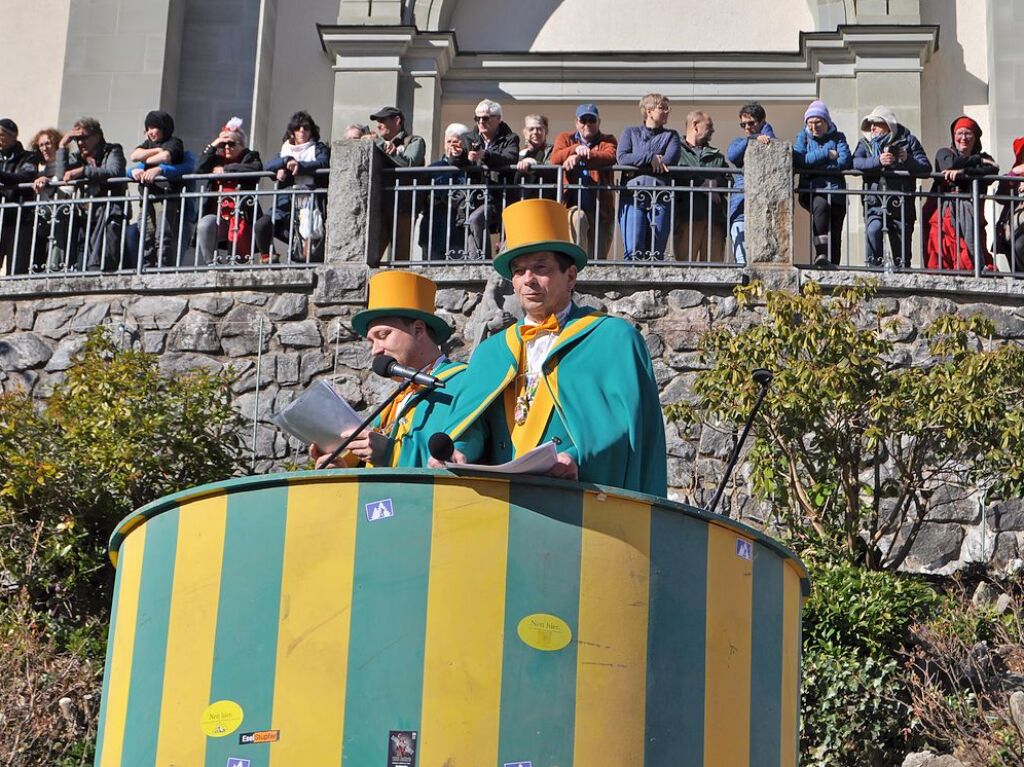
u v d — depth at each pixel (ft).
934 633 42.68
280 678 20.81
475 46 74.49
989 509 50.49
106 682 23.34
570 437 23.47
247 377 54.44
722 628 22.09
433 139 71.97
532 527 20.94
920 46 71.05
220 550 21.72
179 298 55.72
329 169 56.75
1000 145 70.08
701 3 74.33
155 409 47.55
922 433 46.93
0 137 61.41
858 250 64.54
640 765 20.72
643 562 21.35
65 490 45.50
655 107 55.98
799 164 55.47
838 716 41.01
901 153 55.72
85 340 55.67
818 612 43.04
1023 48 70.95
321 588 20.97
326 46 72.59
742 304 52.29
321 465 25.73
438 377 27.96
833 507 48.11
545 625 20.67
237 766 20.71
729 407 47.24
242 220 58.23
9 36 75.51
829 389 46.16
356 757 20.27
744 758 22.15
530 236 25.26
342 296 54.80
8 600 44.91
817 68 71.77
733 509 50.62
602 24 74.43
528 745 20.31
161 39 72.79
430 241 55.31
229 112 73.46
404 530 20.90
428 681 20.40
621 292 54.03
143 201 57.77
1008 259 57.31
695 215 56.29
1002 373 46.50
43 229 60.13
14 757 39.32
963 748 39.09
